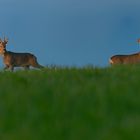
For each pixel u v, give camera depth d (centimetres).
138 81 2509
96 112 1717
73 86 2411
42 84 2630
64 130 1511
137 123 1523
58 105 1886
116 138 1361
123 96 2008
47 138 1421
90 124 1573
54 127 1554
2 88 2498
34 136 1442
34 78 3120
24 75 3472
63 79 2864
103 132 1442
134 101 1903
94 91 2161
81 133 1452
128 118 1627
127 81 2556
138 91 2139
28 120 1681
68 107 1847
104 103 1866
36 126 1588
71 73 3328
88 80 2719
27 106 1903
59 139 1410
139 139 1361
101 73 3269
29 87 2534
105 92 2105
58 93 2181
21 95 2175
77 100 1972
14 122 1672
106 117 1656
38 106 1888
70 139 1402
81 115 1708
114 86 2286
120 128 1475
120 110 1769
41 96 2117
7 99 2078
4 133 1528
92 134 1436
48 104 1920
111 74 3145
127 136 1380
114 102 1903
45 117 1716
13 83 2814
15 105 1936
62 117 1700
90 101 1942
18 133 1490
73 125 1569
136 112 1745
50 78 3041
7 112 1833
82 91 2189
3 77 3381
